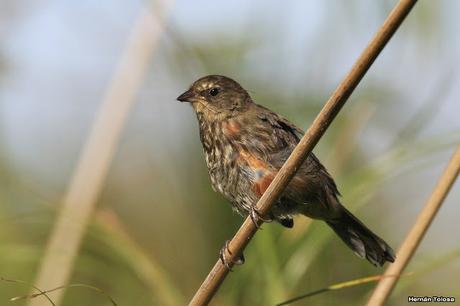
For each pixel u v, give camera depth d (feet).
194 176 42.96
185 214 42.22
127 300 35.29
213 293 26.43
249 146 34.01
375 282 37.27
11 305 37.24
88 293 37.27
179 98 36.58
